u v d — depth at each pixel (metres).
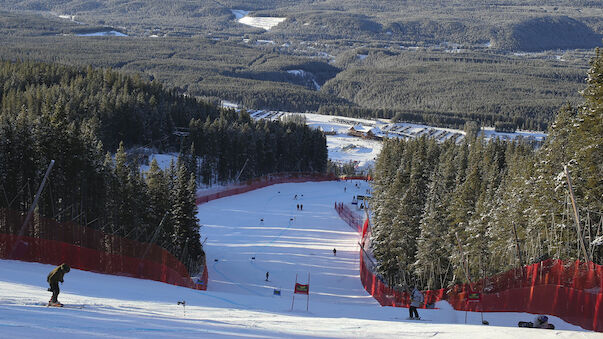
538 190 42.69
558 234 39.62
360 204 114.94
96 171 57.12
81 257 40.03
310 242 79.25
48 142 53.69
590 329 26.08
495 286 34.69
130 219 58.22
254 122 174.12
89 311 20.28
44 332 14.29
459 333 21.48
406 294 43.88
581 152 39.56
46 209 52.78
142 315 21.36
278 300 40.53
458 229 50.69
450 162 77.00
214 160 134.00
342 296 52.66
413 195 57.94
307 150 168.38
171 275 45.84
